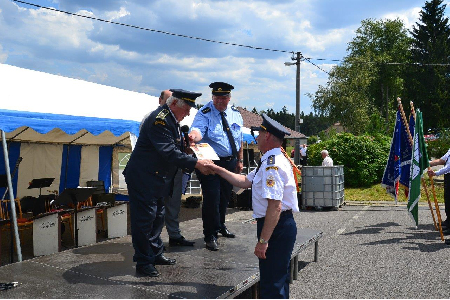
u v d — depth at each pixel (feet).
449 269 18.24
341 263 19.42
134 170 11.78
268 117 10.21
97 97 29.94
